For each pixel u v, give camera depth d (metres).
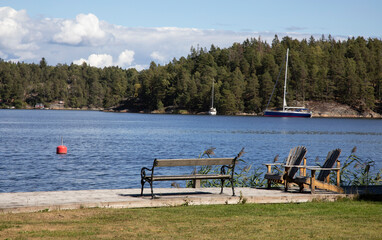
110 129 87.44
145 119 153.00
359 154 44.62
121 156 38.47
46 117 161.62
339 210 11.12
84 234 8.21
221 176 12.67
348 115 194.75
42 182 24.16
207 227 9.03
